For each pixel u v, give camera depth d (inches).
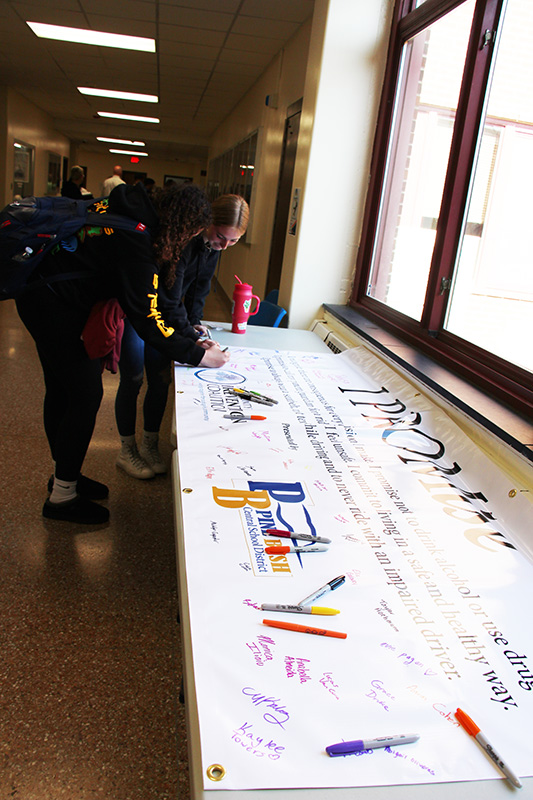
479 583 37.9
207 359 73.4
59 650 61.7
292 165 158.9
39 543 79.5
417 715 26.8
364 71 105.7
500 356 70.2
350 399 71.0
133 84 289.3
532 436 54.6
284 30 171.6
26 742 51.1
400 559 39.5
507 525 46.0
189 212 62.6
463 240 83.4
